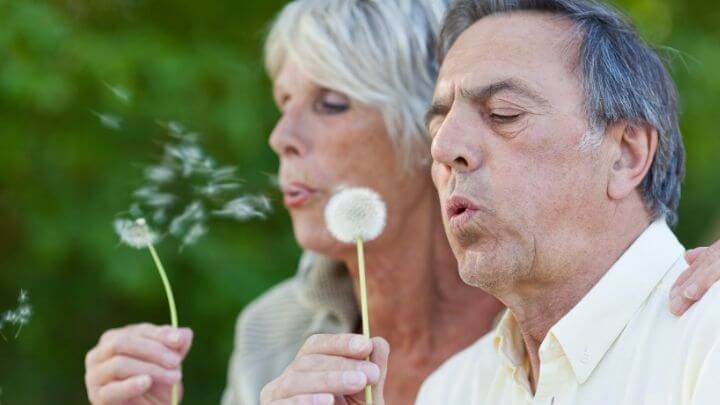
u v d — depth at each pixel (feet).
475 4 10.12
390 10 12.76
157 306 20.24
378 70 12.64
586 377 9.05
